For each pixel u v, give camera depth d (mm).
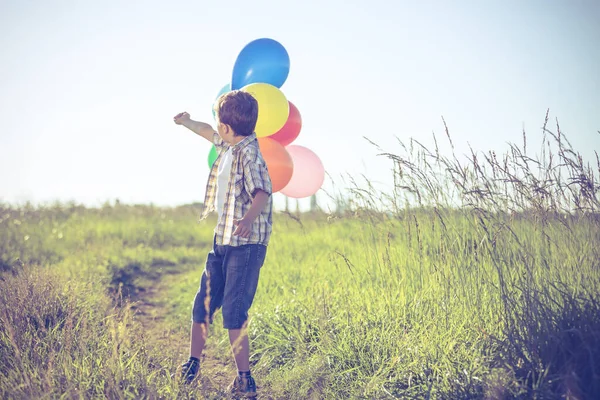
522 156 3582
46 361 3199
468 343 3385
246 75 4164
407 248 4406
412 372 3293
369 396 3174
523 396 2703
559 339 2838
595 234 3434
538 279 3402
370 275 4469
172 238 11859
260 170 3281
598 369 2654
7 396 2742
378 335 3756
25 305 3998
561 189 3551
